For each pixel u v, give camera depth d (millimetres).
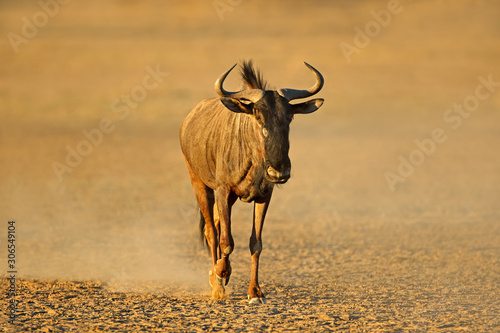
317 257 41750
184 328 25156
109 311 27484
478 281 34875
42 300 29297
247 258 41344
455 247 44406
